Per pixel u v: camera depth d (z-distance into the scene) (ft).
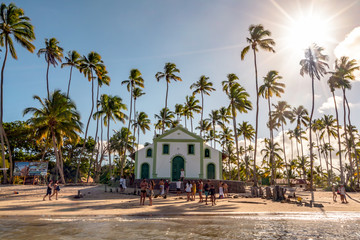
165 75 165.27
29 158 166.20
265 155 214.48
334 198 80.07
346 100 153.58
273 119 176.45
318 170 250.78
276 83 135.54
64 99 109.40
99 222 35.42
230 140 219.20
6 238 25.25
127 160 204.44
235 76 151.53
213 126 205.16
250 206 56.18
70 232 28.40
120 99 165.07
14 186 91.25
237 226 33.76
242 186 96.73
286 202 65.62
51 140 117.91
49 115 106.63
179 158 116.67
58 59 132.67
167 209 49.39
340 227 34.19
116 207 51.31
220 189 75.15
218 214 44.37
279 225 35.06
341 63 137.49
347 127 184.65
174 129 119.85
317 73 123.44
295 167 238.68
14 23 107.45
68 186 99.76
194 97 188.96
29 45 110.11
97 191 82.79
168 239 25.68
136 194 78.95
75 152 199.11
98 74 150.20
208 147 120.88
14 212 43.32
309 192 106.11
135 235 27.30
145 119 198.80
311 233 30.04
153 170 114.52
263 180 201.67
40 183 108.27
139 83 163.94
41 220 36.63
